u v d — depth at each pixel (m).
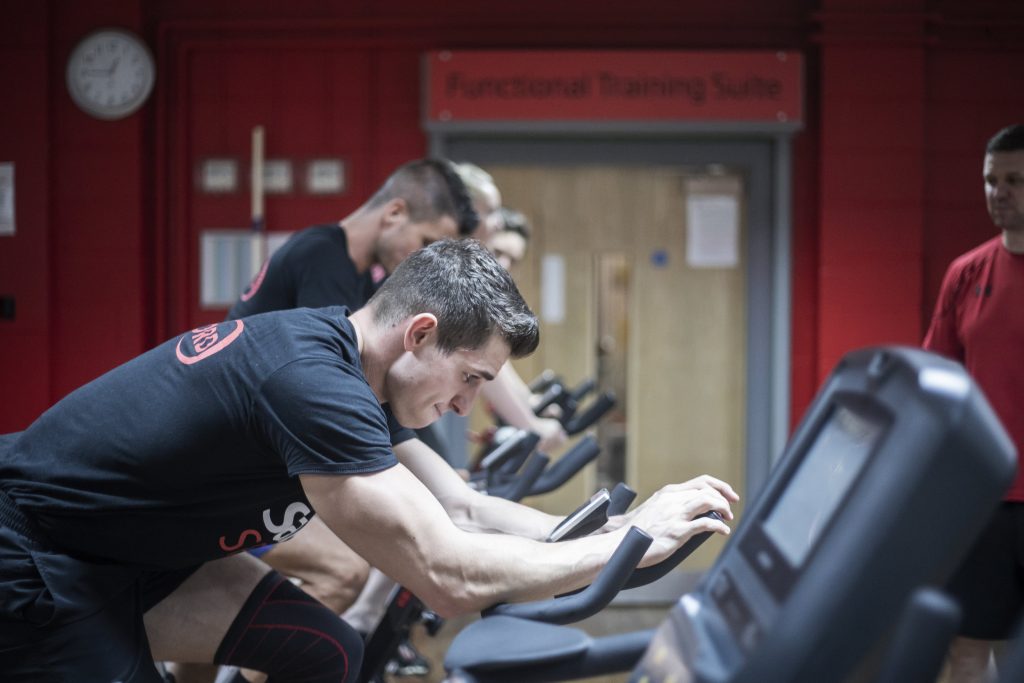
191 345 1.54
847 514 0.70
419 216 2.54
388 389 1.53
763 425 4.80
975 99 4.66
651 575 1.37
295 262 2.48
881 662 0.72
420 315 1.45
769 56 4.63
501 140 4.77
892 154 4.64
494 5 4.70
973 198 4.67
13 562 1.49
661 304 4.87
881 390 0.79
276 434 1.39
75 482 1.49
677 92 4.64
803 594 0.69
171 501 1.49
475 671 1.00
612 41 4.71
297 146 4.78
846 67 4.62
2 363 4.71
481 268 1.48
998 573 2.45
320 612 1.82
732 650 0.79
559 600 1.15
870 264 4.66
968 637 2.50
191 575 1.79
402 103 4.75
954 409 0.69
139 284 4.73
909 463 0.68
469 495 1.80
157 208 4.77
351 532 1.35
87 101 4.70
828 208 4.66
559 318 4.89
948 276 2.66
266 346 1.45
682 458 4.89
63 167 4.73
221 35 4.76
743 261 4.85
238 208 4.80
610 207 4.87
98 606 1.52
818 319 4.70
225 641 1.77
